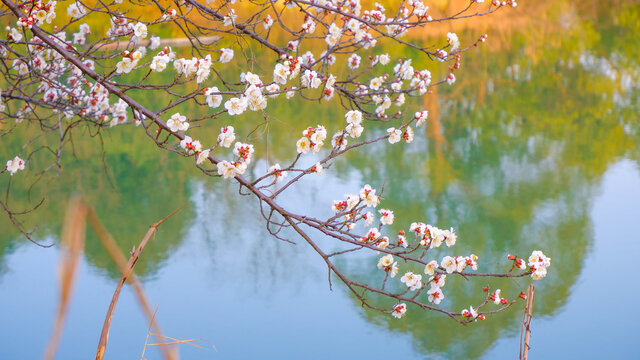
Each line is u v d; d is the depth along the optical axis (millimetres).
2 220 8242
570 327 6379
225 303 6586
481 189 9906
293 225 3244
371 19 4316
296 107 12852
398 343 6090
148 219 8508
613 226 8695
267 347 5781
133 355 5523
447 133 12805
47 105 4574
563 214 9070
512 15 20953
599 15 23375
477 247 8203
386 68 13805
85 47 4660
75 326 6012
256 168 9852
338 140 3264
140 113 3086
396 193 9672
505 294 7191
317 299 6859
